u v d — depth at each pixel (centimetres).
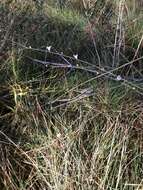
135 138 190
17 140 187
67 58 229
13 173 177
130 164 182
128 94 205
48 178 176
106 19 267
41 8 262
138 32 260
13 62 205
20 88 198
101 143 184
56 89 207
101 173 178
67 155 177
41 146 183
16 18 238
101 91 204
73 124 193
